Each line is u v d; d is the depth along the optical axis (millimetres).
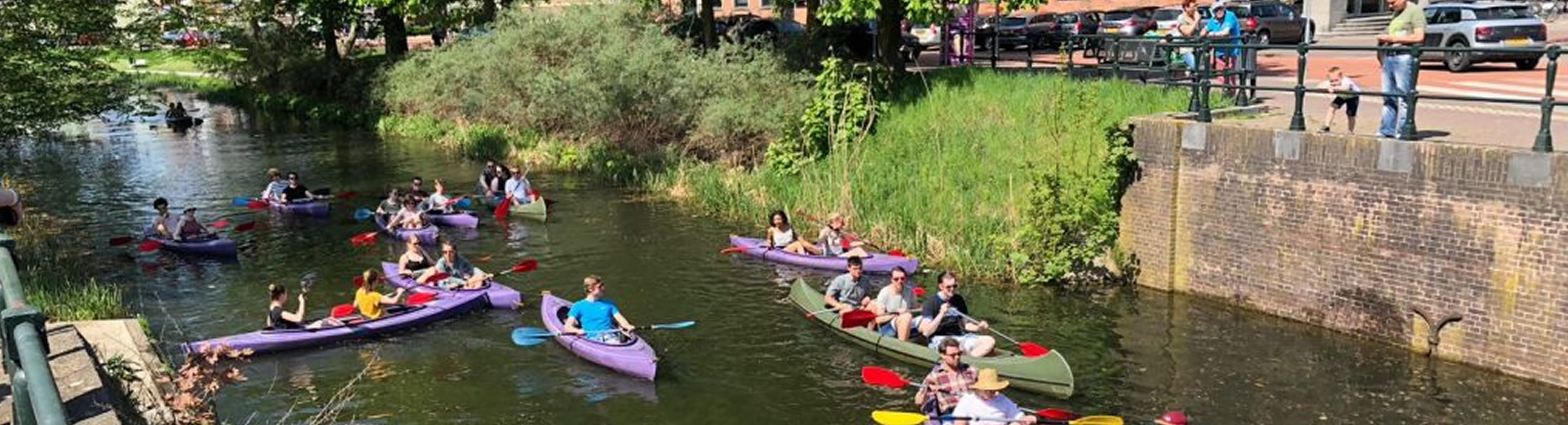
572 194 23406
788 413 11523
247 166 29109
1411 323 12469
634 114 26344
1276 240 13727
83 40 18828
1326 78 22422
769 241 18031
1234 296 14367
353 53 47469
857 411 11531
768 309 15125
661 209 21734
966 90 21453
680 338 13969
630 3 29203
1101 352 13086
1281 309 13820
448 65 34188
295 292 16422
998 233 16891
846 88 22109
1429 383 11727
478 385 12391
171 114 38844
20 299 5199
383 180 26609
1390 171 12398
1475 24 21578
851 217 19312
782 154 22672
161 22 20922
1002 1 21922
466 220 20797
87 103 18578
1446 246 12008
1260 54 29453
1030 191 16328
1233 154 14055
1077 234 15859
